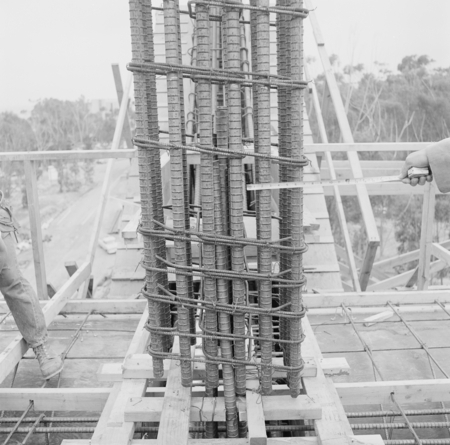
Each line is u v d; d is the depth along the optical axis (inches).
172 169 70.8
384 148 152.6
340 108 211.9
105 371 93.3
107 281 452.1
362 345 130.9
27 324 107.6
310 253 181.0
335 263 179.2
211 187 69.8
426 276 169.8
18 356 107.7
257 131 69.7
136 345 101.4
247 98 175.5
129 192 213.6
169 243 126.2
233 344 78.2
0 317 145.4
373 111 775.1
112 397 88.5
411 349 128.3
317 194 208.2
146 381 88.8
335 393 86.5
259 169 70.1
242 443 73.5
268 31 65.0
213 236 70.4
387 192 250.2
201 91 66.5
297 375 78.3
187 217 83.7
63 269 666.8
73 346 134.6
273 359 87.5
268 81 66.1
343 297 143.9
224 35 69.9
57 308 135.0
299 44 65.9
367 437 72.6
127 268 174.4
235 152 67.6
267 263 72.4
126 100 238.8
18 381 119.9
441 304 142.9
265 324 75.1
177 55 68.3
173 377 84.0
